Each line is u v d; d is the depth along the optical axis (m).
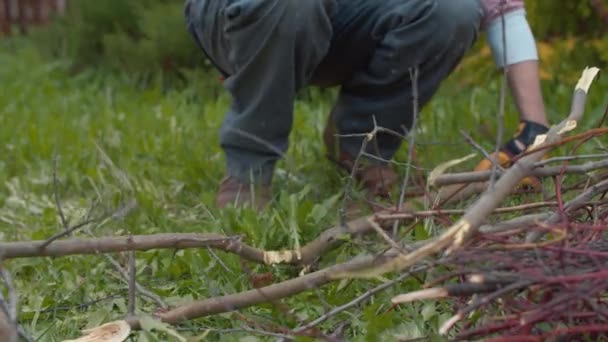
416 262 2.12
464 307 2.02
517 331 1.87
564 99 4.77
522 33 3.14
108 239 2.25
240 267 2.68
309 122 4.75
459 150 3.94
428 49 3.10
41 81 6.85
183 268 2.79
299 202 3.17
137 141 4.57
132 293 2.25
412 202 2.87
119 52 6.79
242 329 2.18
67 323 2.43
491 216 2.63
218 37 3.10
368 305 2.40
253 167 3.22
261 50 2.96
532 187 2.87
